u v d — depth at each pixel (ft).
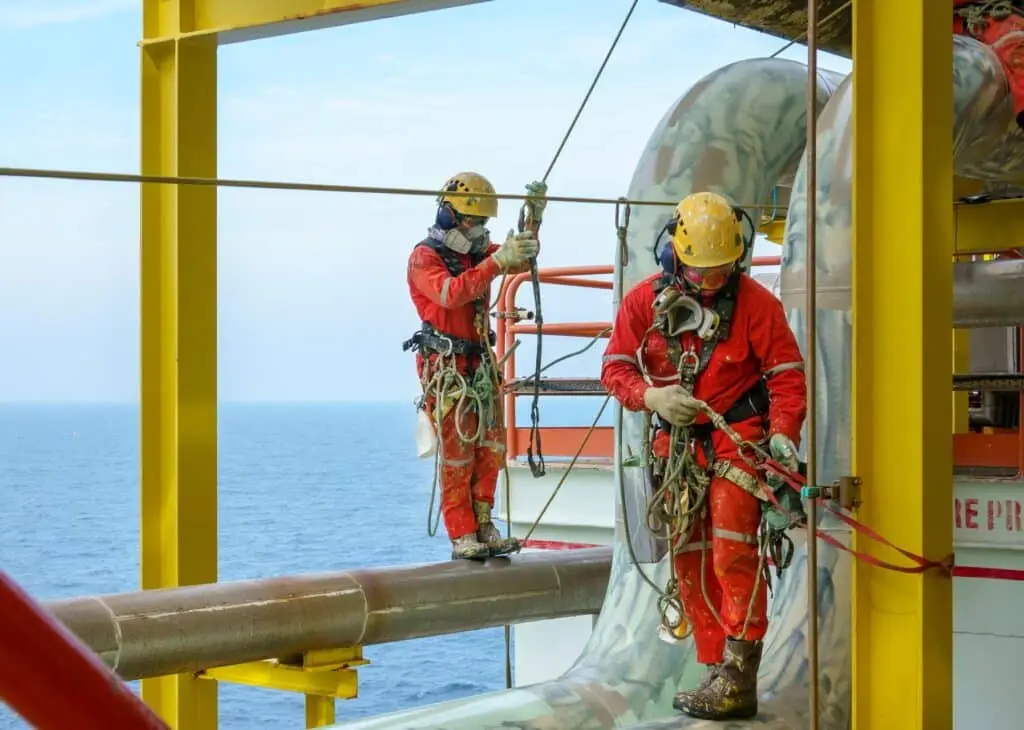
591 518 30.60
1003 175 24.89
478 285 19.72
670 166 22.25
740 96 22.68
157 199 22.17
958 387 22.97
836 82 25.40
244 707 86.07
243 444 490.08
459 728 17.49
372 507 215.31
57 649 3.39
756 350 16.06
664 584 20.81
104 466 393.70
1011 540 21.88
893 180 15.78
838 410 19.02
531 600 22.54
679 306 16.19
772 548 16.11
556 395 32.04
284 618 19.15
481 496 21.97
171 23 21.97
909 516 15.64
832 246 19.15
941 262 15.98
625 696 19.97
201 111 22.12
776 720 17.11
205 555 21.94
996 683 22.06
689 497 16.29
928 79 15.72
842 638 18.75
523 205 20.35
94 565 155.33
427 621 20.94
